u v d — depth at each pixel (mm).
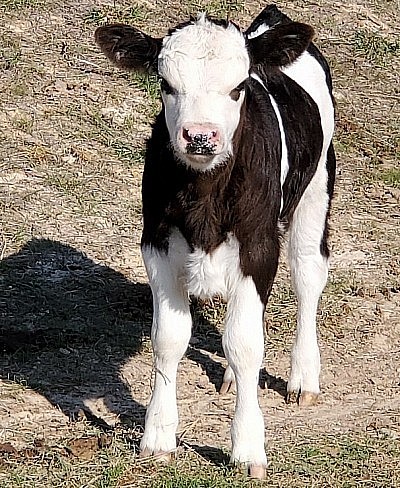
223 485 6613
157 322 6949
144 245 6969
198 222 6680
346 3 19312
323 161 8695
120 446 7113
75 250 10641
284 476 6906
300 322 8477
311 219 8555
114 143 12922
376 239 12016
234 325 6793
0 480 6633
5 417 7602
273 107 7309
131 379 8430
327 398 8453
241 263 6762
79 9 16281
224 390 8336
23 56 14500
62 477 6707
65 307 9625
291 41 6898
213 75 6312
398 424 7980
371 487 6871
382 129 15305
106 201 11680
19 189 11531
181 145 6074
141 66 6824
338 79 16672
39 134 12727
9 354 8680
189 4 17359
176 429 7359
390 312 10242
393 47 17984
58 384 8234
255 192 6680
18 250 10477
